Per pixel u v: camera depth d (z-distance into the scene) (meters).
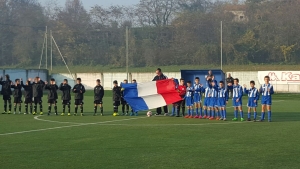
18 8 78.06
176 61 61.28
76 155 12.20
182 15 66.75
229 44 59.41
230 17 66.94
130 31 65.94
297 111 25.95
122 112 25.50
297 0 64.75
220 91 21.28
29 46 70.38
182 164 10.99
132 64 62.66
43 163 11.26
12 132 17.02
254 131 16.72
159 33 66.44
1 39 71.25
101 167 10.77
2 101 37.88
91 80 56.28
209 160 11.41
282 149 12.80
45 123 20.22
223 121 20.72
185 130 17.19
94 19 73.25
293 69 52.09
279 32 60.56
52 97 24.98
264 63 57.91
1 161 11.52
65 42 68.69
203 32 64.56
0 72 51.78
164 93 23.53
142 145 13.68
